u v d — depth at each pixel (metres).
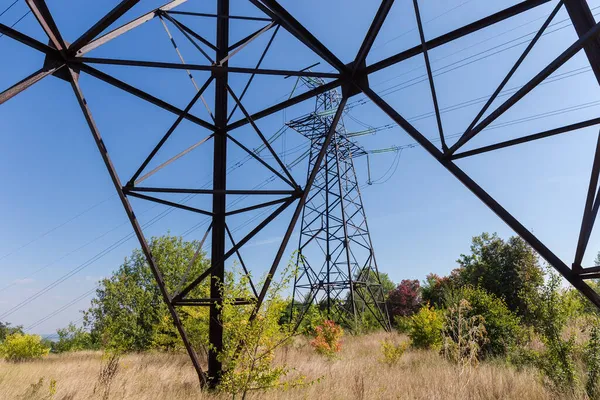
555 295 9.49
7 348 21.88
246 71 5.95
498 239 25.95
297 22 5.70
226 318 6.80
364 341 22.70
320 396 7.54
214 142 8.61
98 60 5.54
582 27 3.88
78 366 14.00
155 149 6.95
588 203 4.02
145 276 24.58
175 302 7.46
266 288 6.66
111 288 23.92
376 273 29.81
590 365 8.39
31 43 4.99
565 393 8.06
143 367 12.54
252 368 6.30
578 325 9.42
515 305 22.94
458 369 9.42
